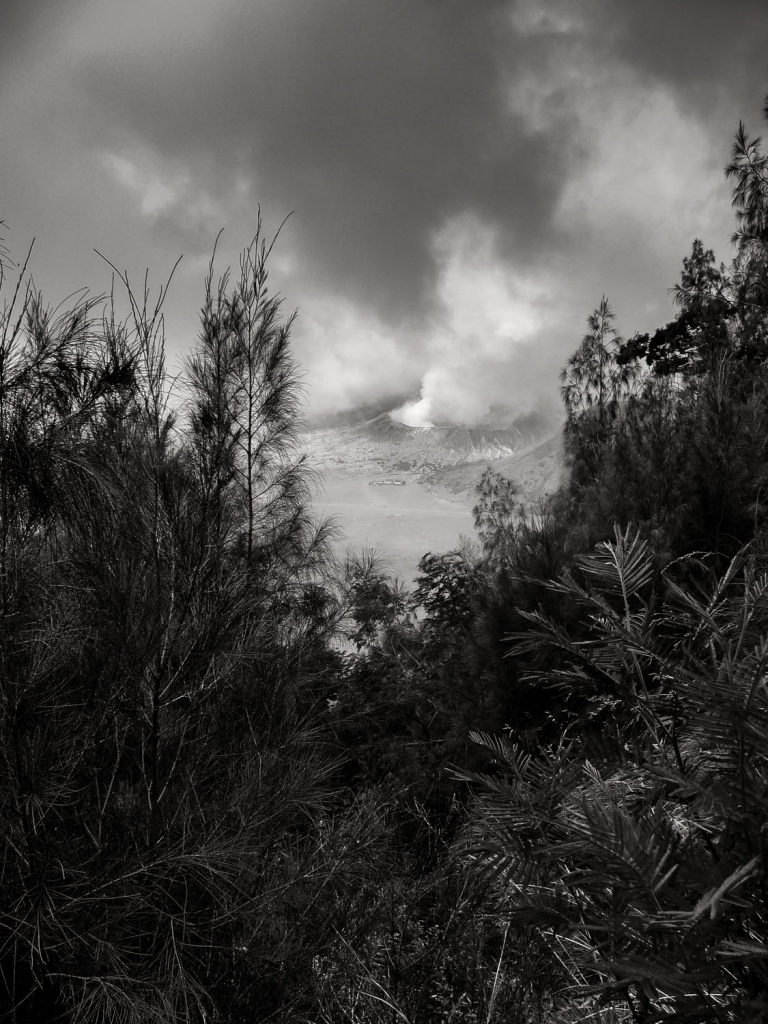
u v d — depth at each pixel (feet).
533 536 9.58
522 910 2.67
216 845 4.75
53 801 4.59
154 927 4.89
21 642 4.53
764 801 2.02
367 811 6.18
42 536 4.99
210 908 4.99
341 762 6.63
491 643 8.66
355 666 13.34
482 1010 4.73
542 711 8.02
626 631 2.92
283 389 11.76
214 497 6.53
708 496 9.08
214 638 5.48
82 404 5.27
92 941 4.39
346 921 5.47
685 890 2.34
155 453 5.50
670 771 2.35
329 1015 5.23
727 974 2.09
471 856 3.59
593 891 2.50
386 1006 5.29
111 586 4.93
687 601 2.83
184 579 5.56
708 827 2.48
